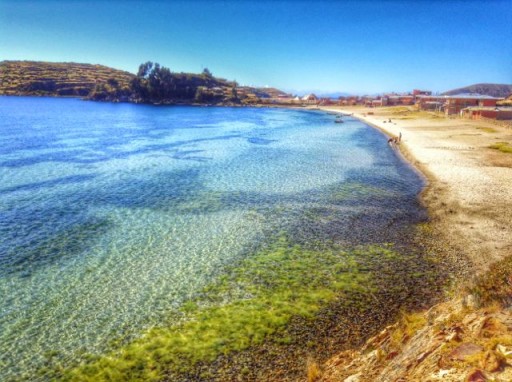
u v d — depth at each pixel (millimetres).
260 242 27375
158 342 16547
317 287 21031
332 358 15117
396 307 18891
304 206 35500
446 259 24125
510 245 25750
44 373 14898
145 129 106062
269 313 18562
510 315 11297
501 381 7828
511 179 42969
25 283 21672
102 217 32656
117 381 14422
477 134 81312
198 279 22094
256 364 15094
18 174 48250
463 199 36031
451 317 12586
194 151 69125
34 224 30766
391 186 42719
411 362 10383
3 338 16953
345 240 27531
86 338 16922
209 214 33469
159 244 27125
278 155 64688
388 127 106500
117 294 20516
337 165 55375
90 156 62406
